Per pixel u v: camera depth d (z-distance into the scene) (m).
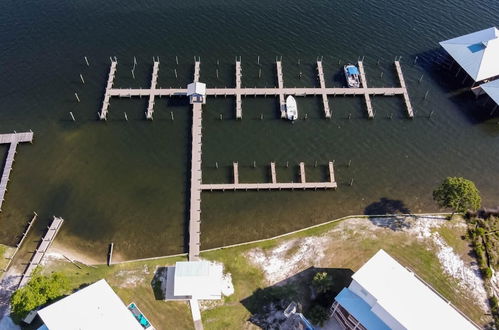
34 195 79.69
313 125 91.31
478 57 96.06
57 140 87.50
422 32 109.56
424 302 57.94
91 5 113.62
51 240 73.62
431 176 83.94
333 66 101.81
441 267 70.38
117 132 89.12
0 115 91.00
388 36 108.56
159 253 73.00
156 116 91.44
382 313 58.06
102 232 75.38
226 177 82.62
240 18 111.88
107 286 63.22
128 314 60.50
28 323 64.06
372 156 86.75
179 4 114.81
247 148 87.19
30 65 99.81
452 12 114.88
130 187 81.25
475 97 96.06
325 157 86.31
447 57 104.19
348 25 110.94
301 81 98.38
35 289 61.56
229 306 66.38
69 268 70.31
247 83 97.38
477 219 76.38
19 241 73.94
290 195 81.06
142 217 77.38
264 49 104.88
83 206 78.62
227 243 74.38
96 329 58.25
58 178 82.06
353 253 72.19
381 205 79.50
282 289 68.00
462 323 56.50
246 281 69.25
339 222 77.06
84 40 105.12
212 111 92.62
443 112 93.81
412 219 77.12
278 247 73.62
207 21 110.75
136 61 101.00
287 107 91.56
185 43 105.44
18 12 110.94
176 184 81.81
